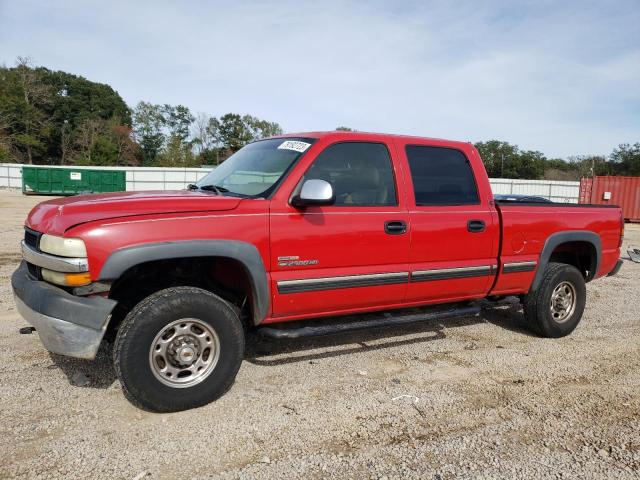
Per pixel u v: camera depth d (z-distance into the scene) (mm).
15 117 67188
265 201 3775
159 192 4219
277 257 3797
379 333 5445
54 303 3215
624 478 2961
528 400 3953
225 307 3611
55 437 3188
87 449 3068
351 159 4234
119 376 3336
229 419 3484
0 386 3842
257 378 4172
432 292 4621
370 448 3195
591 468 3049
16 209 20453
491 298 5410
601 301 7441
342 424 3477
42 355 4445
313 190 3656
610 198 25203
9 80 68000
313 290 3963
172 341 3469
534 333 5613
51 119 78375
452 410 3740
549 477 2947
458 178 4809
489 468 3016
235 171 4453
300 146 4156
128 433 3260
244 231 3646
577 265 5930
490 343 5293
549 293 5312
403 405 3791
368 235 4160
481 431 3451
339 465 3000
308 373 4312
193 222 3488
